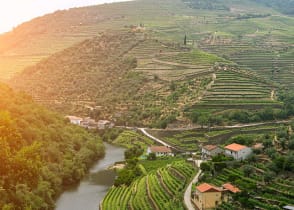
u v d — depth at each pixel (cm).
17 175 17888
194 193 18488
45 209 18962
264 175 18538
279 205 16250
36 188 19525
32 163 18625
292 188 17388
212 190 17538
